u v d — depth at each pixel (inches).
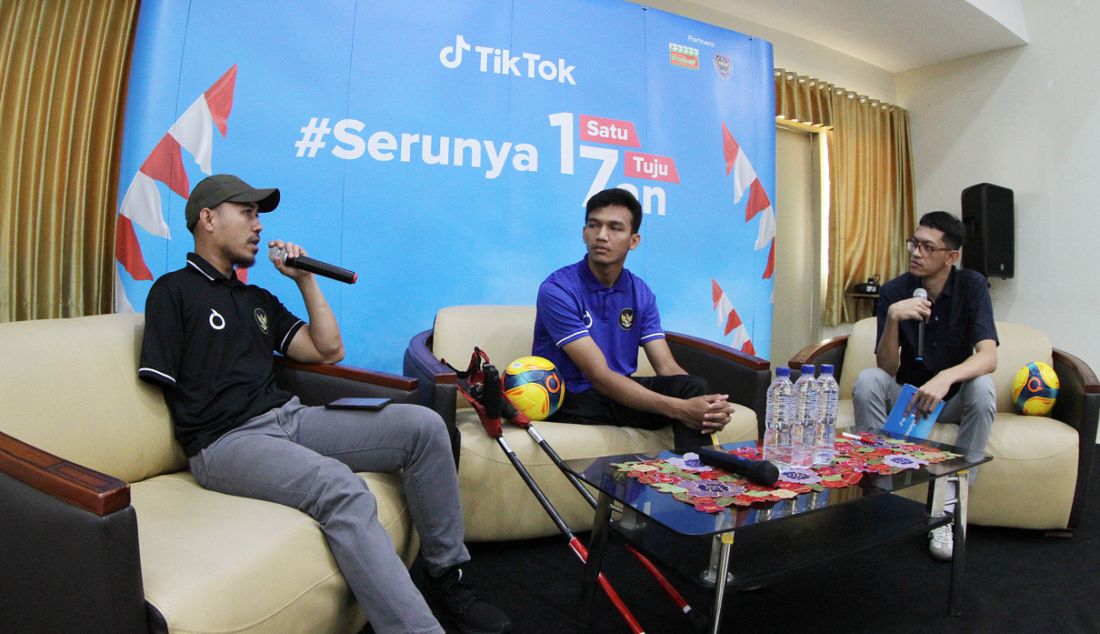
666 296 126.9
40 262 91.5
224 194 59.4
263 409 57.2
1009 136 168.4
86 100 94.3
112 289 95.8
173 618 32.6
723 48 133.5
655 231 125.9
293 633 39.2
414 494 55.5
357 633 49.9
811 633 59.3
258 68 98.1
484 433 72.4
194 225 60.4
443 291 108.9
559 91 117.9
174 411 54.9
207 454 52.5
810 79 168.2
